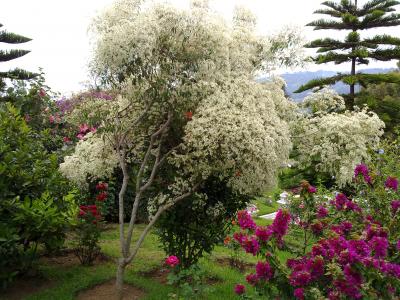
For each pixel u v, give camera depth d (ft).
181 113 12.89
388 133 42.91
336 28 48.49
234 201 15.20
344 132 15.23
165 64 12.66
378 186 15.53
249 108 12.26
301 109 16.83
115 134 14.32
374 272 9.39
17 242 14.19
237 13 15.01
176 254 15.30
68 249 18.90
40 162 15.53
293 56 14.52
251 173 12.53
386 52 46.11
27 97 22.50
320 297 9.25
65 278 15.53
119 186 24.58
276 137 12.29
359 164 15.29
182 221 14.98
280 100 14.34
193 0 13.51
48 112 23.80
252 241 10.14
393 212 14.30
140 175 13.96
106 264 17.46
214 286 15.07
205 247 15.30
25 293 14.29
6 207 13.78
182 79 12.97
